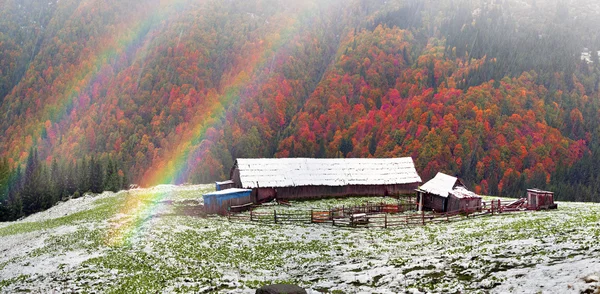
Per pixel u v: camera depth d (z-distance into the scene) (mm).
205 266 32312
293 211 61938
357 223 50406
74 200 103188
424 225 49094
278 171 74438
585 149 196500
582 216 44062
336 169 79125
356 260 33406
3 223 89125
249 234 44875
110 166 128375
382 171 81438
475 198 57594
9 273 33188
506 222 44406
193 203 71062
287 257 35812
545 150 186500
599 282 18922
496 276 23516
